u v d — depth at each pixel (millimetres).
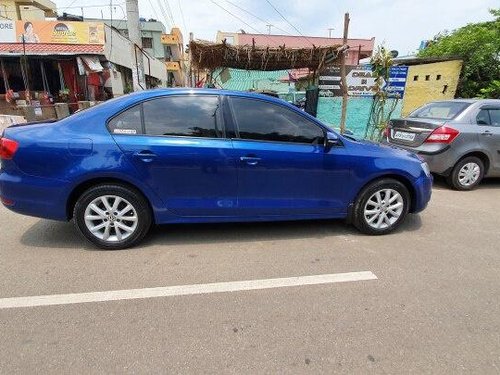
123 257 3430
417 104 13203
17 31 14852
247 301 2756
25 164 3295
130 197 3480
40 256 3416
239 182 3635
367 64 11258
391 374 2068
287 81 16188
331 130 3824
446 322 2553
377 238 4051
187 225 4293
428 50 15070
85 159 3328
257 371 2066
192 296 2807
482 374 2080
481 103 6309
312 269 3279
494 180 7336
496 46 12039
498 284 3090
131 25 11766
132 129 3457
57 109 11992
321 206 3938
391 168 3986
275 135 3699
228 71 11820
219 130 3580
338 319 2559
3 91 15852
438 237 4117
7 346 2221
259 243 3828
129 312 2588
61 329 2389
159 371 2051
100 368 2061
